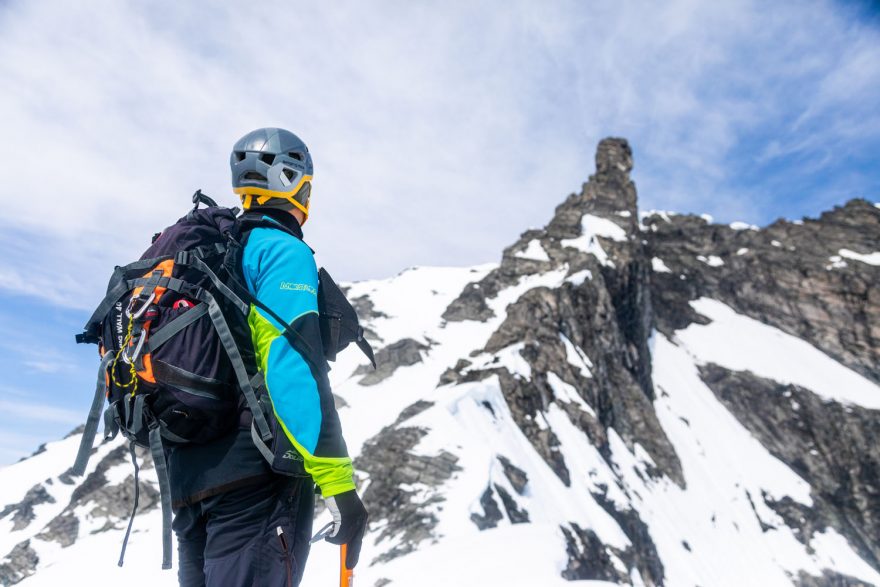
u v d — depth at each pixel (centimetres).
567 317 8419
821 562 8338
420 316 12888
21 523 8650
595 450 6956
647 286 11575
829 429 10194
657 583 6159
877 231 12875
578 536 5072
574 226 11906
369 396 9800
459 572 2481
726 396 10931
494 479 4731
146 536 6269
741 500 9000
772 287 12656
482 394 6091
